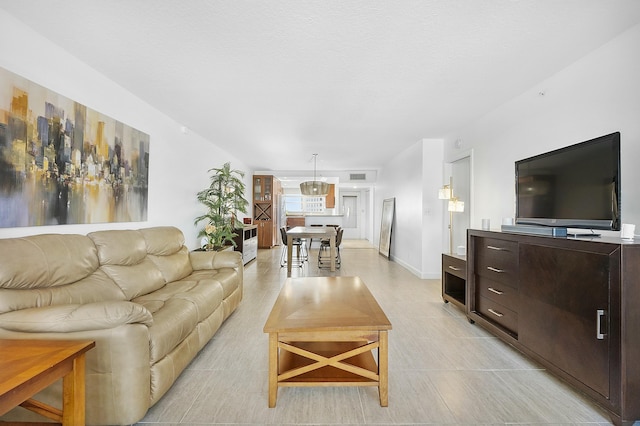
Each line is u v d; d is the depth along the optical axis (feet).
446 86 9.76
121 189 9.79
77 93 8.05
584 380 5.65
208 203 15.70
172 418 5.35
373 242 32.53
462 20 6.40
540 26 6.61
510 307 7.98
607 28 6.66
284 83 9.59
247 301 12.34
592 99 7.64
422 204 16.81
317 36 7.01
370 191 36.63
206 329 7.86
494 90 10.05
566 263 6.09
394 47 7.47
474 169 13.41
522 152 10.26
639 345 4.98
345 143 18.08
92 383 4.82
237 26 6.64
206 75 9.06
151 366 5.41
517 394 6.10
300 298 7.57
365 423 5.25
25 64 6.60
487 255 9.08
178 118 13.26
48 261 5.98
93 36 7.04
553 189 7.50
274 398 5.67
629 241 5.44
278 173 30.17
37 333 4.66
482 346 8.29
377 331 5.79
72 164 7.78
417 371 6.98
